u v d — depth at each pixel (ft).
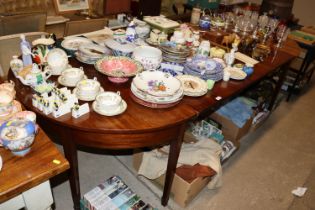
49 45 4.77
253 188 6.31
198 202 5.75
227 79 5.27
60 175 5.94
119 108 3.83
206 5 11.26
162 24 6.63
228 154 6.72
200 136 6.49
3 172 2.50
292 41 8.66
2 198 2.34
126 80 4.51
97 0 11.03
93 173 6.14
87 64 4.96
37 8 9.60
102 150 6.81
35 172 2.55
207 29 7.94
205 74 5.07
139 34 6.21
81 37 5.67
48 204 2.94
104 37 6.06
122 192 4.76
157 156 5.61
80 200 4.80
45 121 3.89
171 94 4.04
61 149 6.10
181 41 5.89
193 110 4.17
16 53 5.88
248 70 5.62
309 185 6.63
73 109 3.59
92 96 3.91
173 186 5.46
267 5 10.82
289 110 9.87
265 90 8.61
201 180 5.48
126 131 3.55
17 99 3.81
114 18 10.65
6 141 2.55
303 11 14.26
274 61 6.68
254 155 7.37
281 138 8.23
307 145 8.09
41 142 2.88
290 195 6.27
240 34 7.87
